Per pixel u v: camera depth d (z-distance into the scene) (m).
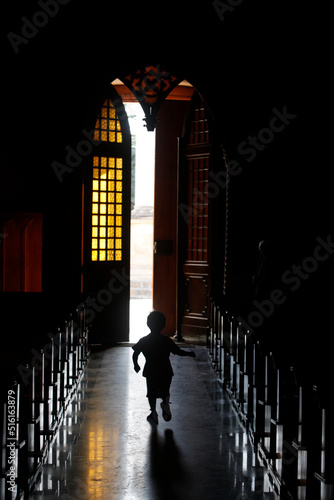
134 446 5.24
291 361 4.64
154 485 4.38
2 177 9.78
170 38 9.25
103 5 9.19
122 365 8.83
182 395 7.07
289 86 9.17
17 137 9.29
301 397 3.74
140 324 12.98
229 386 6.95
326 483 3.19
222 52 9.27
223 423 5.97
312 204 9.15
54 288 9.35
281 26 9.13
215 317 8.45
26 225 10.62
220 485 4.39
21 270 10.70
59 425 5.73
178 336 10.92
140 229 23.25
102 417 6.14
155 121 9.34
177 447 5.23
